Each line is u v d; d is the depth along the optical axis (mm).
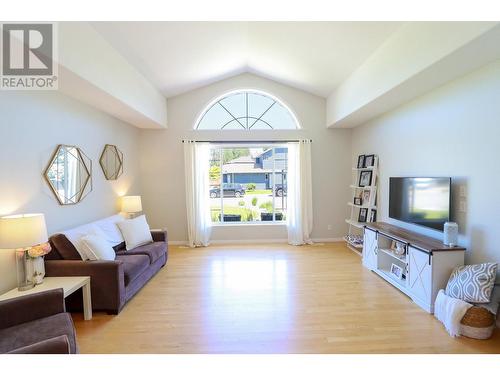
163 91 4879
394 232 3463
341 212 5520
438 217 2975
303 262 4227
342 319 2580
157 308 2824
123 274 2816
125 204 4371
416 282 2881
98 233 3193
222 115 5434
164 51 3535
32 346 1321
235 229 5477
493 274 2256
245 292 3184
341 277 3611
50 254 2754
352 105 4129
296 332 2375
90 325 2516
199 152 5242
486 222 2514
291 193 5340
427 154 3289
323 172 5477
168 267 4055
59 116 3039
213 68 4566
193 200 5234
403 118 3752
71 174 3238
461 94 2752
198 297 3066
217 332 2387
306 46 3635
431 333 2336
